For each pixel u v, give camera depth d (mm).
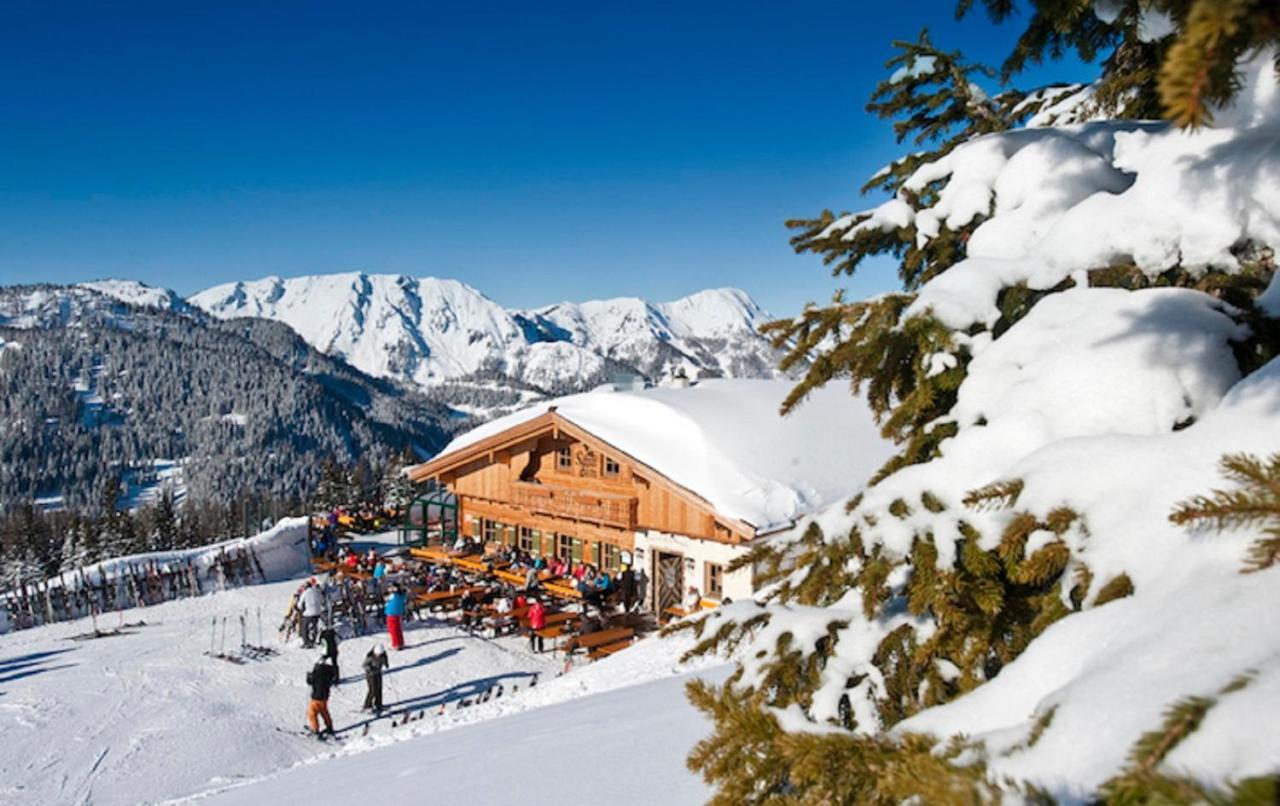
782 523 15625
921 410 3197
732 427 18859
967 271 3352
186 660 14930
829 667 2828
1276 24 1226
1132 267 3131
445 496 26219
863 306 3443
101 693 13023
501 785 4562
